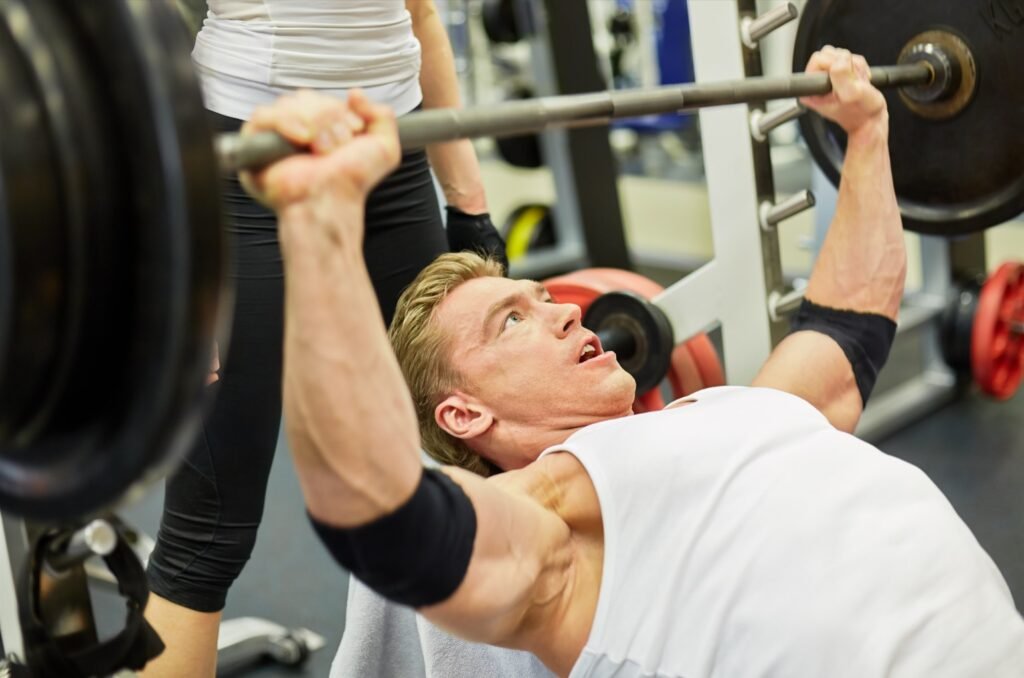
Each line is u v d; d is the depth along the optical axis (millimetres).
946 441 3236
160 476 935
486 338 1485
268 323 1570
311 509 1049
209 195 840
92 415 935
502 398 1476
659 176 6191
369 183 1000
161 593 1605
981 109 1861
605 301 2086
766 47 5234
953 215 1952
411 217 1706
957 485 2957
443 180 1920
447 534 1069
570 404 1472
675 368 2215
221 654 2293
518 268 4340
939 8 1845
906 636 1180
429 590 1065
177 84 836
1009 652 1213
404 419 1048
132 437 880
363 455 1007
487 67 6016
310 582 2674
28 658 1167
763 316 2051
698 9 1993
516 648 1263
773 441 1293
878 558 1218
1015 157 1856
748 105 1981
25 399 906
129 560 1140
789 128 5578
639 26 6164
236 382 1567
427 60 1834
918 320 3330
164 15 855
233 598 2613
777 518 1227
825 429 1354
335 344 988
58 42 875
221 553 1600
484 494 1150
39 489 949
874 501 1267
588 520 1287
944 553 1248
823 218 3309
